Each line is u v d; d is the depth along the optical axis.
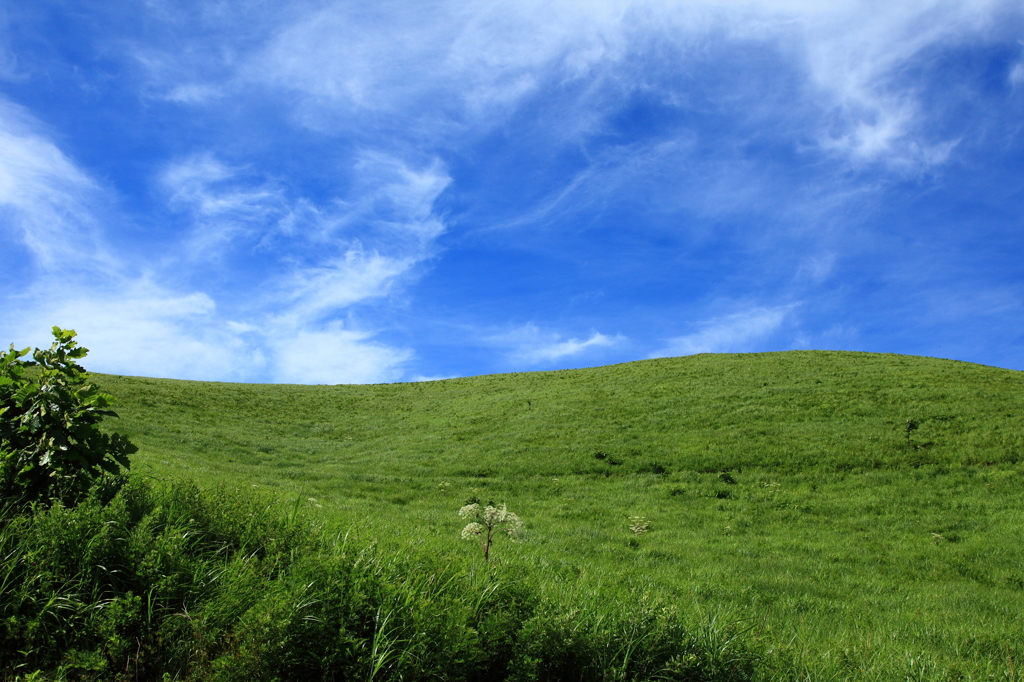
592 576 10.04
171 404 39.78
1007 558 16.20
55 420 6.01
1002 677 6.82
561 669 4.93
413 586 5.38
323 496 21.33
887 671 6.57
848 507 21.34
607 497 24.08
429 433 38.31
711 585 12.12
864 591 13.22
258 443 33.34
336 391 56.62
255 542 6.36
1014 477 22.14
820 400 34.78
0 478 5.77
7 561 4.77
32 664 4.24
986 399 31.27
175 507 6.38
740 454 27.58
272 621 4.32
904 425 28.84
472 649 4.59
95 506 5.59
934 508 20.69
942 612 11.36
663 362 54.69
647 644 5.15
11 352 6.53
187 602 4.99
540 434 34.53
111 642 4.29
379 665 4.29
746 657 5.37
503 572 6.33
